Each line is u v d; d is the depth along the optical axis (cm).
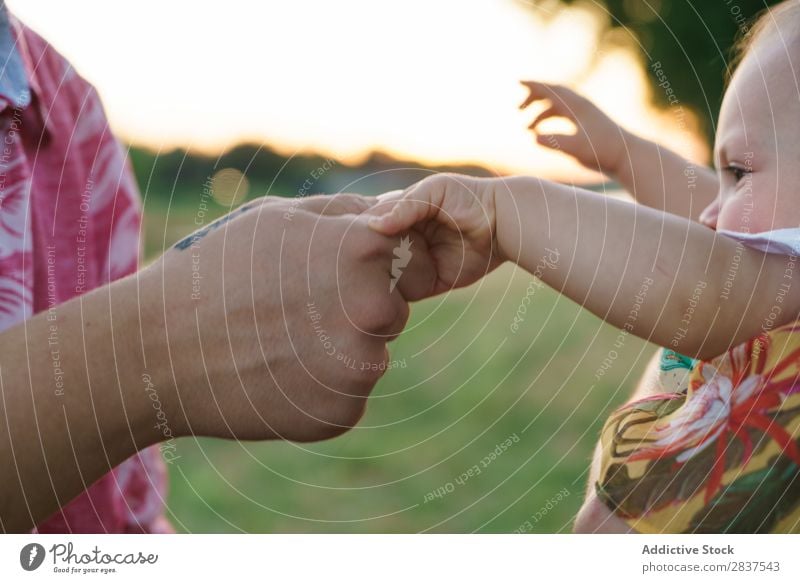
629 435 62
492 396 191
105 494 78
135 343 50
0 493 47
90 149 77
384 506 157
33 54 72
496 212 59
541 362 205
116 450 51
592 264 57
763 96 60
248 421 53
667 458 58
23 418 47
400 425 186
